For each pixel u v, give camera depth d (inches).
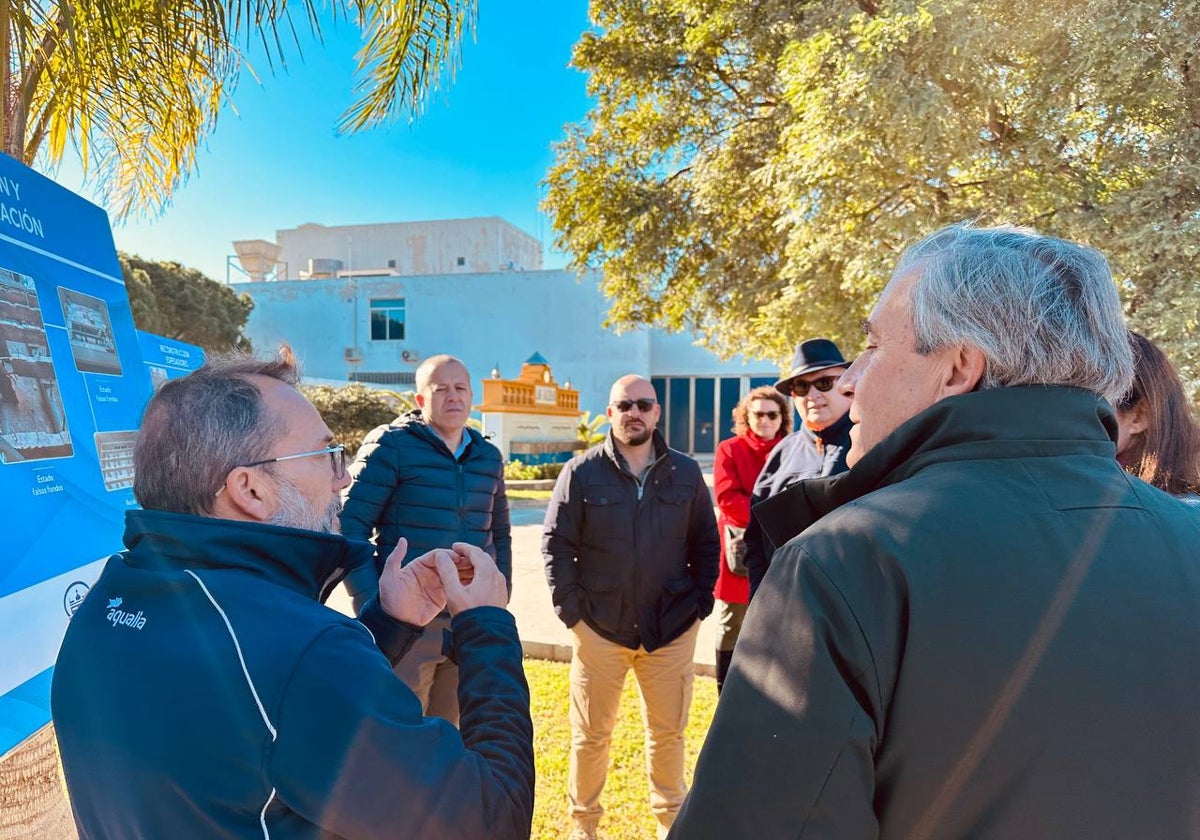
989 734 32.4
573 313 1047.0
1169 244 235.5
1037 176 266.2
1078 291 38.6
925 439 39.3
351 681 37.2
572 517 116.9
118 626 40.2
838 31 285.3
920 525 34.8
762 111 426.3
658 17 450.6
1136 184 258.2
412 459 116.3
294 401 47.1
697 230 471.2
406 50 112.0
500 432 641.6
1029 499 35.5
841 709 33.4
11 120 87.0
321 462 47.6
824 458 116.4
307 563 43.6
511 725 44.1
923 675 33.0
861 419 44.6
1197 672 33.6
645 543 114.2
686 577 117.1
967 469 37.2
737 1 379.2
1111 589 33.6
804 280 350.9
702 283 481.1
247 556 41.2
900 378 41.9
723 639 139.3
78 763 39.8
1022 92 275.0
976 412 37.7
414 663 108.3
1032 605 32.9
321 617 40.3
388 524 116.8
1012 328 37.6
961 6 251.1
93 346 69.1
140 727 36.8
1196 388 231.0
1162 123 252.7
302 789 35.0
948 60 257.6
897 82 255.8
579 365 1046.4
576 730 116.3
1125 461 69.2
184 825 36.0
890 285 43.9
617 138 499.8
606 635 114.7
